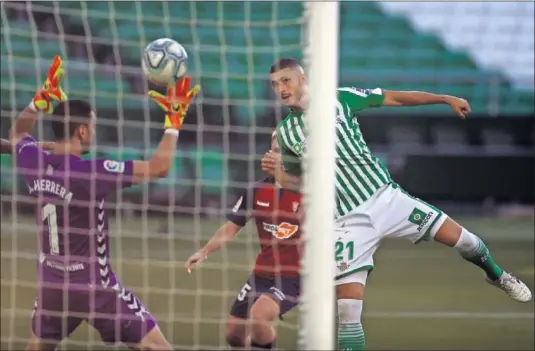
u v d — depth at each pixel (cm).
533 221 5156
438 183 5462
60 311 1527
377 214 1752
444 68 5850
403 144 5606
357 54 5912
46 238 1527
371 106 1777
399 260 3722
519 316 2473
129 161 1533
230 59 5138
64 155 1537
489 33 5741
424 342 2125
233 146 4978
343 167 1736
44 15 4744
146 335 1530
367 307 2622
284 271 1712
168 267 3328
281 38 5191
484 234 4622
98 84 4912
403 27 5919
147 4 5069
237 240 3806
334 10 1247
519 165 5459
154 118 5059
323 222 1263
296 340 2077
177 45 1562
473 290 2942
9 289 2767
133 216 4991
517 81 5706
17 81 4669
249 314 1691
